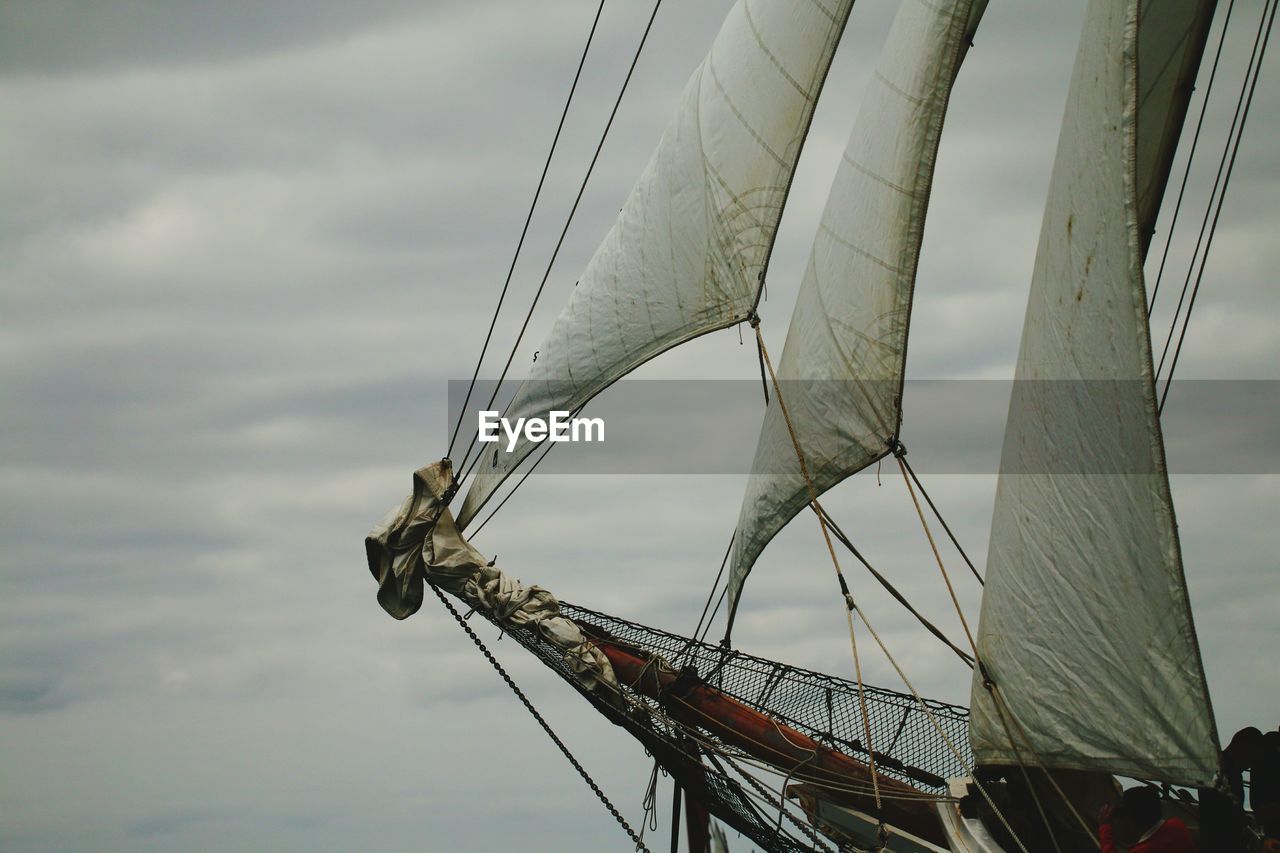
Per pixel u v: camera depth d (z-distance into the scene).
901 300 19.09
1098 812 16.45
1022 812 16.66
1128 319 15.01
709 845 19.72
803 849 19.23
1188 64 19.39
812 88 19.33
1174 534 14.74
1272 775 15.41
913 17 19.33
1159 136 19.75
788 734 18.98
